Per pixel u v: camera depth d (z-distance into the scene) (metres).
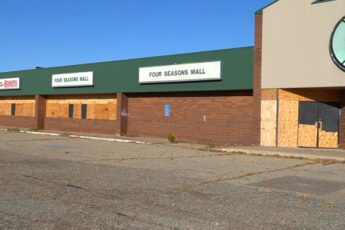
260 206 9.24
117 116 30.19
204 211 8.73
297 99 21.52
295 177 13.16
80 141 26.34
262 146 21.83
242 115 23.42
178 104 26.75
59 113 35.94
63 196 9.95
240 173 13.77
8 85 39.94
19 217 8.13
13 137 28.62
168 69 26.27
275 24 21.42
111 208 8.88
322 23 19.81
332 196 10.40
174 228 7.55
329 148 21.30
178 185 11.48
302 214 8.62
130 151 20.67
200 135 25.44
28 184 11.34
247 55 22.70
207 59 24.34
